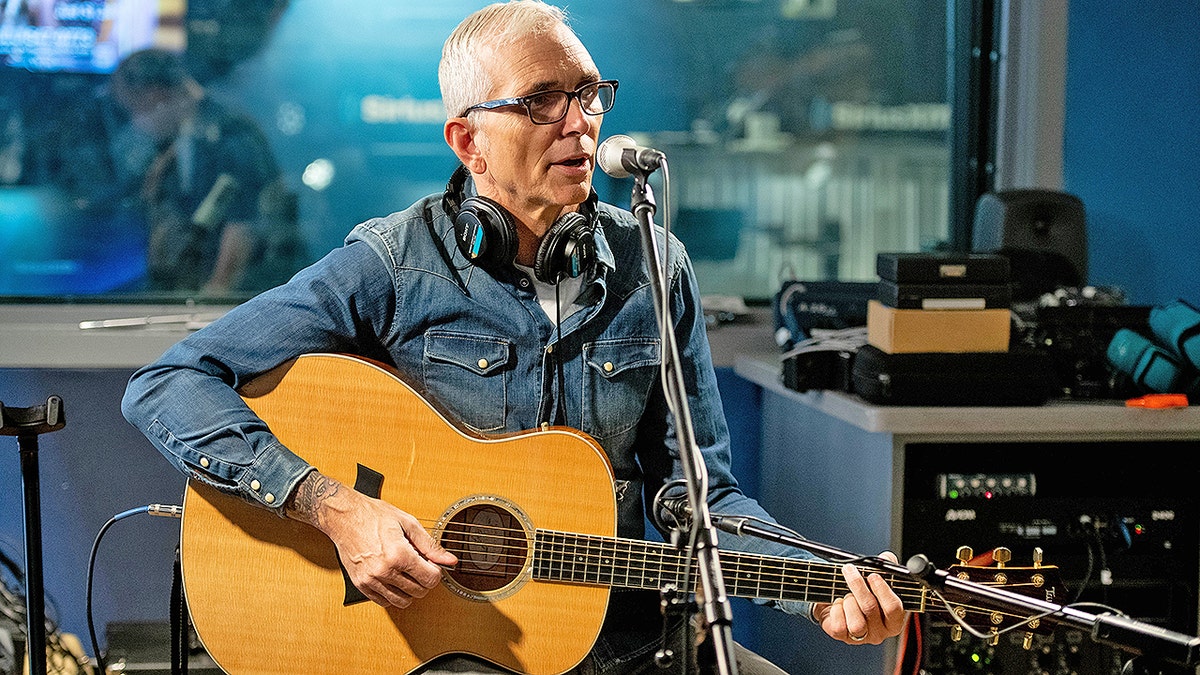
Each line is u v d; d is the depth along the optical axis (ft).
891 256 7.01
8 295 9.42
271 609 5.36
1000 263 6.97
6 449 8.75
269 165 10.64
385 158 13.56
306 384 5.54
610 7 14.02
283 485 5.22
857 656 7.43
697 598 4.70
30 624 5.58
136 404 5.54
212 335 5.63
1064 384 7.46
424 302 5.79
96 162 10.22
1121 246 9.61
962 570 5.16
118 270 10.40
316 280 5.75
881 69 12.35
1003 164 9.78
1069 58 9.43
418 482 5.46
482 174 5.77
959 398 6.93
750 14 14.10
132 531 8.93
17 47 9.96
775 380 8.09
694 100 14.30
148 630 7.93
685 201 14.33
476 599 5.39
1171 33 9.39
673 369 4.55
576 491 5.49
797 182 14.23
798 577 5.32
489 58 5.55
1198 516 7.30
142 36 10.24
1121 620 4.28
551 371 5.81
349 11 12.88
